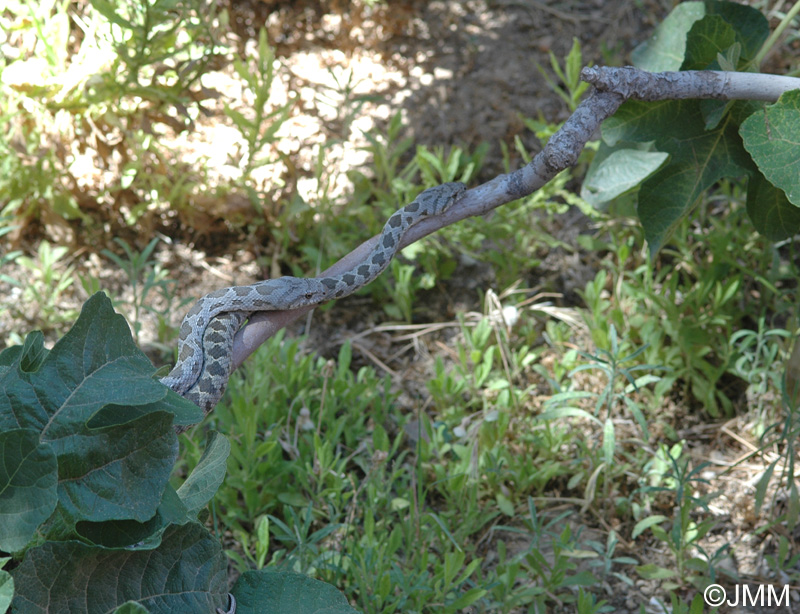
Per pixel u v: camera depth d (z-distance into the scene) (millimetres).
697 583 4516
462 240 6594
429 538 4570
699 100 3840
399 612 4219
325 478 4980
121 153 6738
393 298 6699
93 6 5332
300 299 3854
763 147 3234
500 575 4352
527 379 6062
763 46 4281
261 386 5270
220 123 7520
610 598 4602
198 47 6285
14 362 2180
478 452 5191
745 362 5766
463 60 8336
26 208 6812
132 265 5945
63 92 6082
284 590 2303
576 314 6445
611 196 5418
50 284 6461
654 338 5703
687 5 4773
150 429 2084
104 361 2170
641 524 4695
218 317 3805
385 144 7441
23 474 1840
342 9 8492
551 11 8641
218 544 2201
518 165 7543
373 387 5734
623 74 3307
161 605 2092
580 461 5133
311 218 6734
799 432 4672
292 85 7996
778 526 4875
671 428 5508
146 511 2033
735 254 6312
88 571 1997
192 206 6828
